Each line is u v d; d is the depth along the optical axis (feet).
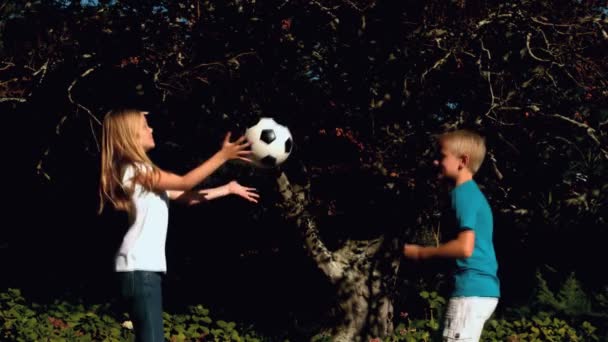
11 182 31.55
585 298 27.73
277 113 23.34
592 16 21.99
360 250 25.32
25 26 21.24
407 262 31.19
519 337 25.27
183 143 26.78
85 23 20.92
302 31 21.63
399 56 21.18
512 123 22.43
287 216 24.68
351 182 25.93
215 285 31.96
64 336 23.80
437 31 20.45
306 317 27.45
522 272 32.71
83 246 34.73
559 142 24.89
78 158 27.91
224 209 31.63
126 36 20.76
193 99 22.76
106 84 22.57
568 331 25.68
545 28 21.99
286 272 30.53
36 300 29.30
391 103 22.61
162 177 12.78
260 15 20.34
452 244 12.20
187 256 33.91
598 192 24.53
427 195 23.82
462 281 12.62
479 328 12.60
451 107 24.17
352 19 21.22
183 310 28.94
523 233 31.32
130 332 24.34
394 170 22.88
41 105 23.25
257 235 31.89
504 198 26.35
